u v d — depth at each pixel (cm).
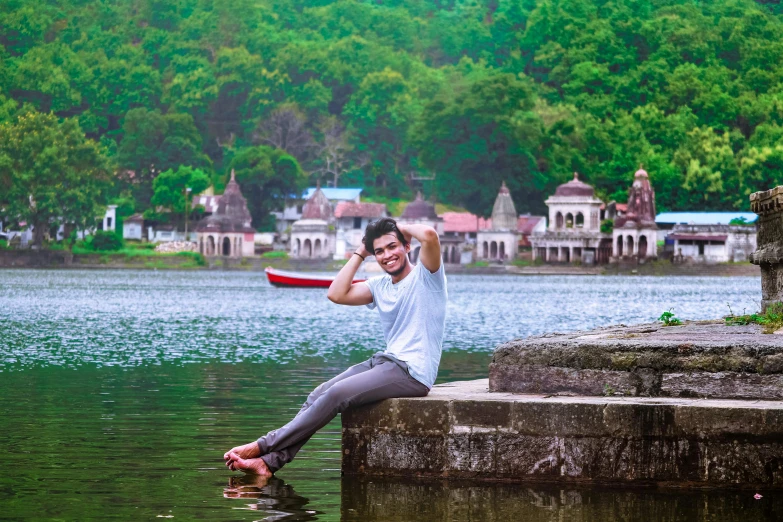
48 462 1452
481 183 17000
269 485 1317
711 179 17112
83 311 6019
